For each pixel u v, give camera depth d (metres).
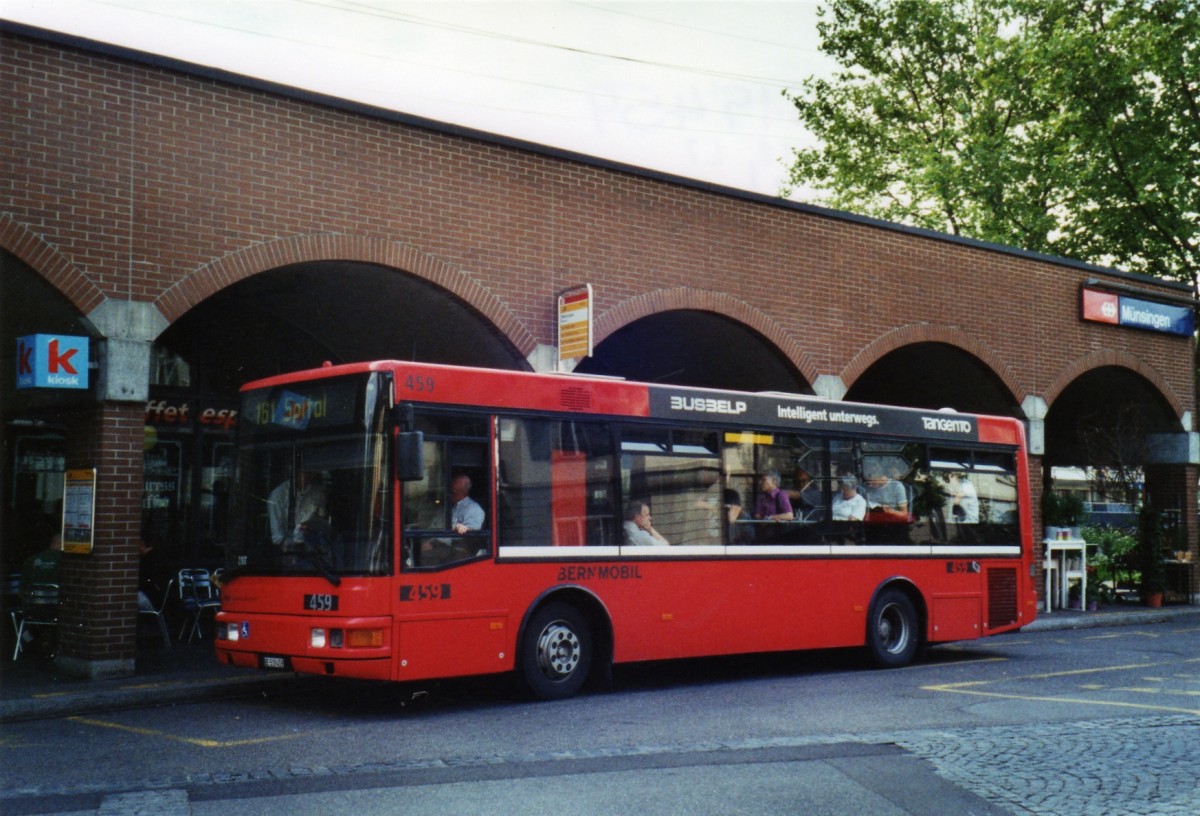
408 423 10.11
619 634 11.54
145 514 16.28
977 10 32.22
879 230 19.53
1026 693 11.65
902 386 23.50
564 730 9.37
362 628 9.80
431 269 14.51
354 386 10.27
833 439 13.72
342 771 7.76
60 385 11.74
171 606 15.95
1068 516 23.06
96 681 11.66
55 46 11.94
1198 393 27.48
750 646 12.61
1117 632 19.39
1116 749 8.45
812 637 13.22
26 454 15.80
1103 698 11.29
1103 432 25.91
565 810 6.64
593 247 16.03
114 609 11.95
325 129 13.78
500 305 15.09
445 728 9.51
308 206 13.59
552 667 11.12
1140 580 24.73
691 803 6.82
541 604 11.06
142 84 12.48
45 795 7.11
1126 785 7.31
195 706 10.94
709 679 12.94
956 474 15.08
